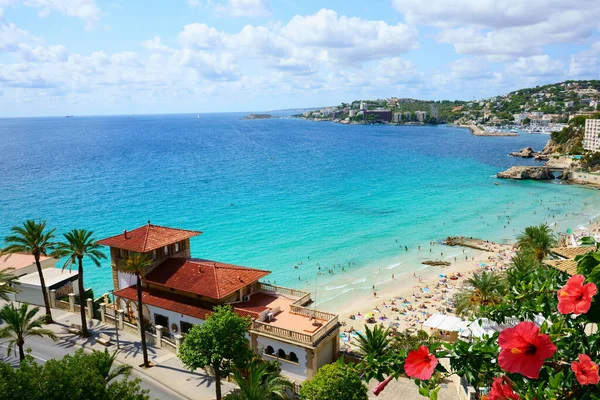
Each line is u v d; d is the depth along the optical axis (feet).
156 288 167.12
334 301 247.09
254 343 141.08
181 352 125.29
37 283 193.06
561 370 26.03
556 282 39.70
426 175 619.26
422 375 24.77
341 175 620.08
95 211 417.49
